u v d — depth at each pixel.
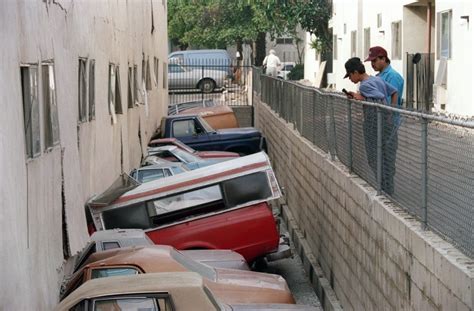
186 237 14.02
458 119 7.57
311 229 16.27
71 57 11.94
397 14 28.78
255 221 14.16
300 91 19.45
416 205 8.91
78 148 12.45
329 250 13.95
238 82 48.03
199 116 26.48
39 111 9.61
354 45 36.44
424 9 27.73
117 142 17.48
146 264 9.72
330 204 13.88
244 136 26.42
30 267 8.64
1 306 7.27
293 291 14.91
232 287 10.07
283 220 20.83
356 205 11.51
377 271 10.12
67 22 11.67
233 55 69.88
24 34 8.89
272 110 28.14
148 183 14.17
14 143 8.17
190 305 8.07
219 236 14.05
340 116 13.65
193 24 61.31
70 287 9.88
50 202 10.05
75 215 11.66
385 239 9.68
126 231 12.25
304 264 16.27
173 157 21.42
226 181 14.16
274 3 44.22
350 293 11.95
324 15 43.94
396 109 9.61
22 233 8.30
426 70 26.19
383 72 12.32
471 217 7.16
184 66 48.00
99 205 13.66
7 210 7.65
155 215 14.00
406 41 28.00
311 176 16.34
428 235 8.20
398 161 9.70
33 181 9.14
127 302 8.09
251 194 14.24
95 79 14.51
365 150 11.60
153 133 27.98
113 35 17.20
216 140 26.31
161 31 33.09
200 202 14.12
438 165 8.12
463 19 21.66
